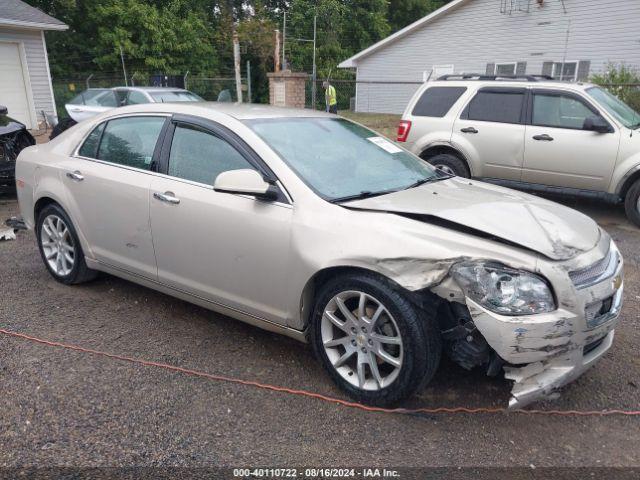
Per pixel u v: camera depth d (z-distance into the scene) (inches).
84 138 178.4
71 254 186.5
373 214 121.0
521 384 108.8
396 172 151.7
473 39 917.8
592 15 784.9
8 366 136.6
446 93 333.1
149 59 1029.8
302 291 125.6
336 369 126.0
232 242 135.3
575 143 290.0
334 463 105.1
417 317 112.1
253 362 141.6
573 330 107.5
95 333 155.8
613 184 284.7
